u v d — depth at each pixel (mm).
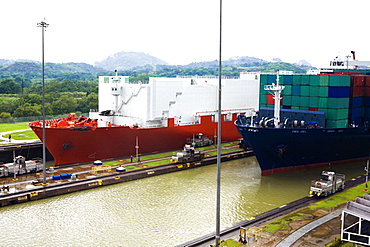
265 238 27500
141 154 55062
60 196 38219
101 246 27641
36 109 96062
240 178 45594
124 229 30609
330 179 38469
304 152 46469
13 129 69875
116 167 47094
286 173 47562
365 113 52969
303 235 27859
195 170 49438
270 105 53906
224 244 26500
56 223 31656
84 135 47812
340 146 48812
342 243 25969
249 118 55625
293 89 51125
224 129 67188
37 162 45375
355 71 68625
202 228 30891
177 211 34531
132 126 53844
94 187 40938
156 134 55969
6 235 29297
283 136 43344
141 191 40125
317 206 34656
